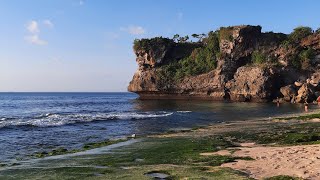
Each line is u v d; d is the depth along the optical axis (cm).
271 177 1209
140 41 12656
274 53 10444
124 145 2348
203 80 11050
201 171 1343
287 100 9006
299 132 2706
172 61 12925
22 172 1408
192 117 5072
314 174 1223
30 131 3441
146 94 12431
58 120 4506
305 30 10656
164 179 1240
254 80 9581
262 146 2095
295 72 9850
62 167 1508
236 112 5956
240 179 1184
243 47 10956
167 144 2300
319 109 6191
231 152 1820
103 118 4788
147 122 4388
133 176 1288
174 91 11675
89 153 2022
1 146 2512
